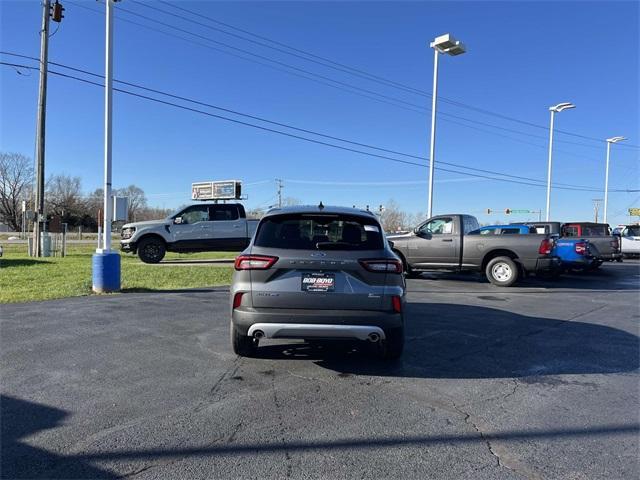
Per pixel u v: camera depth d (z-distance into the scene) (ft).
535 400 14.75
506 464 10.77
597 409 14.07
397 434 12.22
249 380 16.15
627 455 11.25
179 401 14.20
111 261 34.32
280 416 13.24
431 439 11.96
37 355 18.54
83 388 15.14
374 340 16.30
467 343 21.66
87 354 18.78
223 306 29.27
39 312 26.86
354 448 11.43
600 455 11.23
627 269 64.69
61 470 10.30
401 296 16.44
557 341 22.29
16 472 10.18
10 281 38.68
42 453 11.00
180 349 19.66
